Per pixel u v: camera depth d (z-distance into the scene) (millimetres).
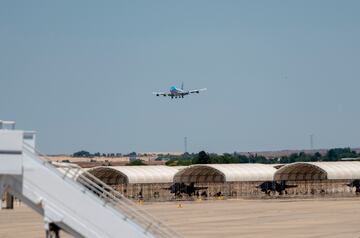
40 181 52344
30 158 52281
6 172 51062
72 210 52750
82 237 52844
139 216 57375
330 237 137375
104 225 53188
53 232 53875
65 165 55781
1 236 140750
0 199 52250
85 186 56312
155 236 54875
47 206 52312
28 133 53219
